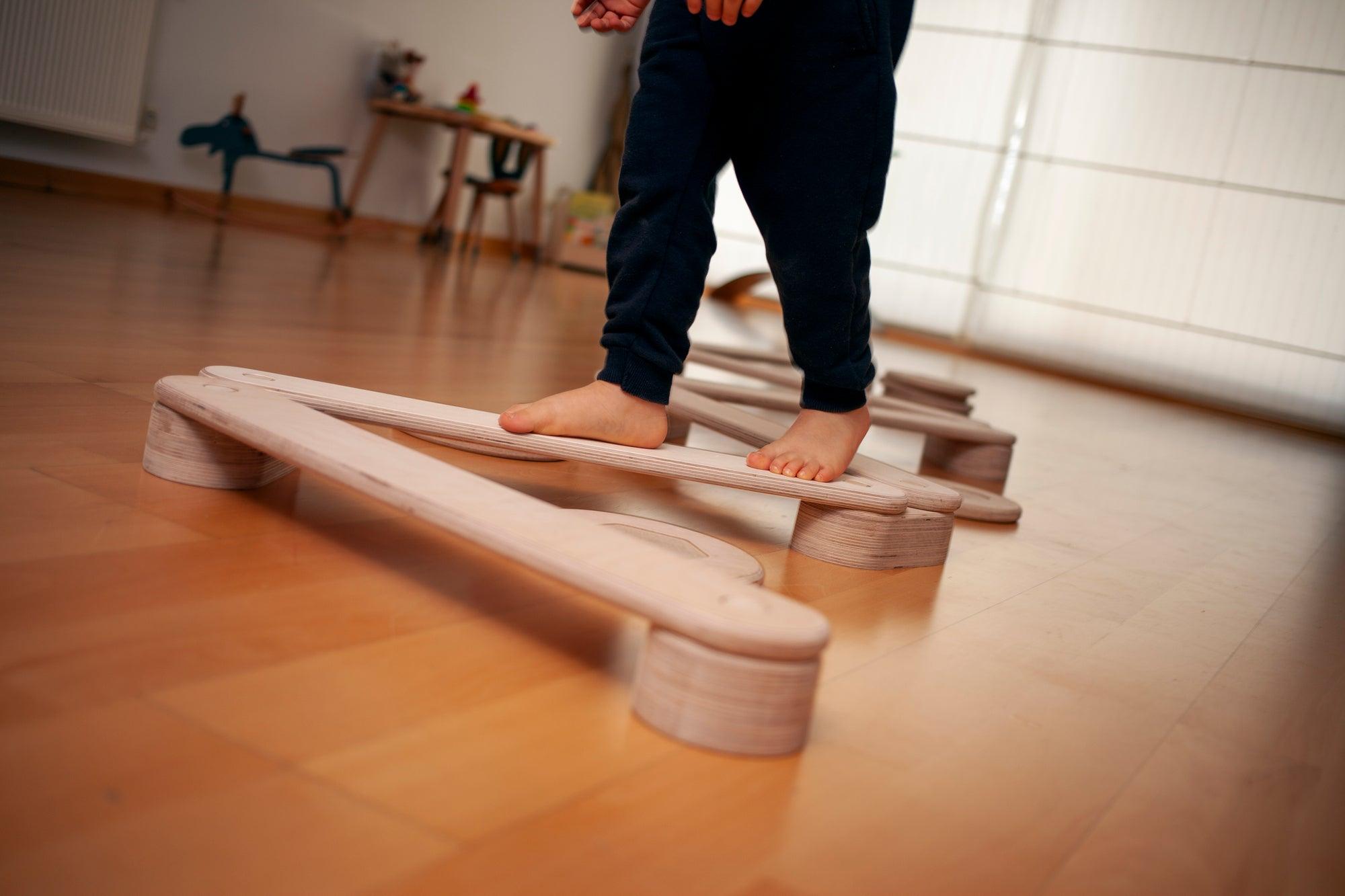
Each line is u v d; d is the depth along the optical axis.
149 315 1.95
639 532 1.07
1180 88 6.31
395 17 5.91
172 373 1.50
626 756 0.67
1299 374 6.09
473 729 0.67
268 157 4.98
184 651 0.69
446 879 0.51
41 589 0.74
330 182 5.84
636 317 1.12
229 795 0.54
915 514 1.30
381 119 5.80
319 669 0.71
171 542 0.87
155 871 0.47
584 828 0.58
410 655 0.76
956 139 6.90
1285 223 6.08
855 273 1.19
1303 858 0.71
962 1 6.82
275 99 5.36
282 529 0.96
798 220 1.13
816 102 1.09
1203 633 1.25
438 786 0.59
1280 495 2.85
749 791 0.66
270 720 0.63
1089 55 6.53
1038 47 6.66
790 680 0.70
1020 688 0.94
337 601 0.83
